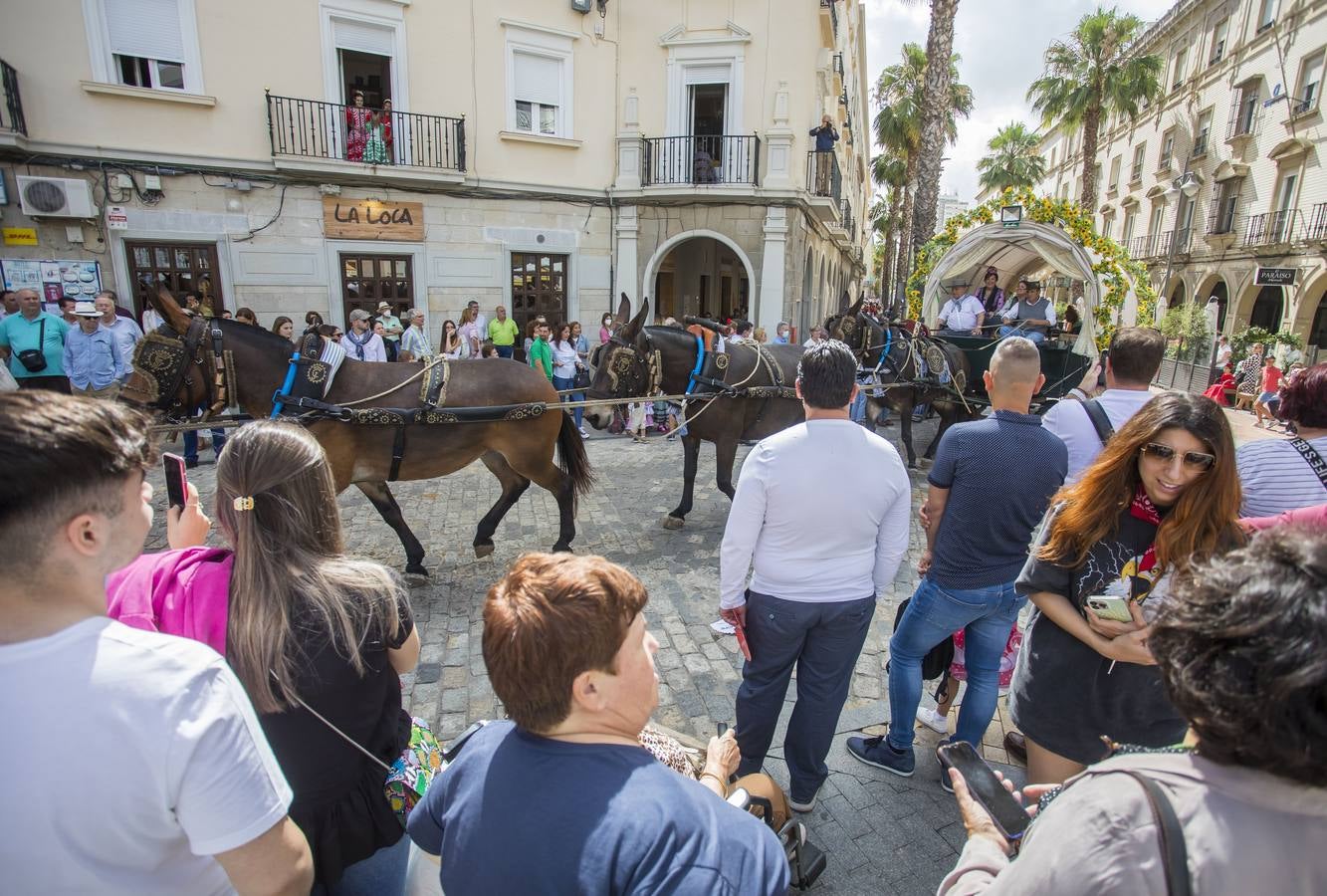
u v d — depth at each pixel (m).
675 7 13.49
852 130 26.66
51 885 0.94
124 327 7.89
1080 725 2.01
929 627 2.65
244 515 1.40
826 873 2.41
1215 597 0.86
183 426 4.10
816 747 2.56
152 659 0.98
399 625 1.57
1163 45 30.44
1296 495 2.15
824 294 20.89
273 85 11.15
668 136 13.69
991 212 9.38
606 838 0.96
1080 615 1.96
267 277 11.48
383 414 4.30
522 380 4.87
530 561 1.18
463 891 1.05
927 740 3.16
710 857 0.97
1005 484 2.41
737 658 3.99
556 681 1.06
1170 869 0.80
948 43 15.25
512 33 12.61
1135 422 1.85
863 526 2.36
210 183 10.91
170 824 0.99
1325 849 0.80
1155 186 30.31
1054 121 28.33
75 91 10.02
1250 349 17.17
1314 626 0.77
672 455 8.99
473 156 12.70
